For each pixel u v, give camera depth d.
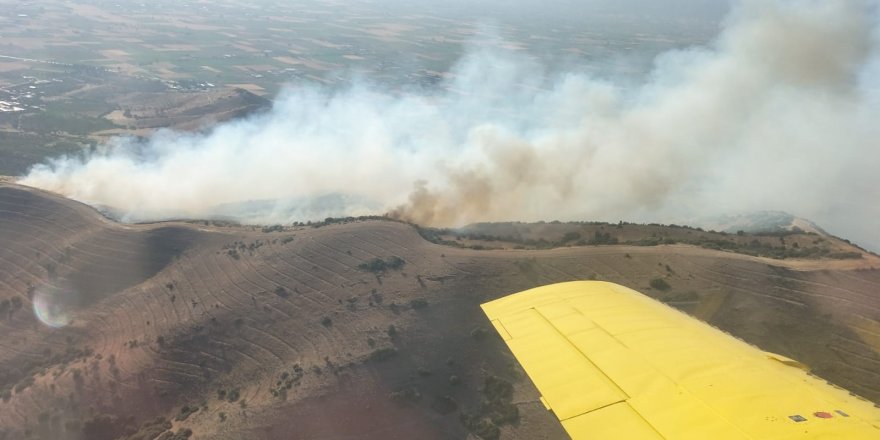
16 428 62.41
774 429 11.98
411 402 57.31
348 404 57.72
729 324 63.28
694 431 12.25
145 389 66.00
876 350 57.22
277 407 57.88
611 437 12.51
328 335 69.12
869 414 12.87
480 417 54.53
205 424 57.84
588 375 15.32
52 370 71.44
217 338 72.31
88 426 61.25
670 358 15.85
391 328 67.44
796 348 59.38
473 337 64.75
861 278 69.69
